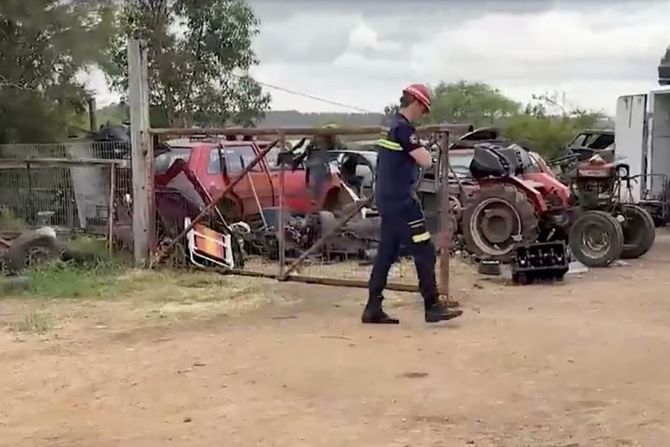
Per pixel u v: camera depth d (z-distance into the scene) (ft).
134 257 37.42
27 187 40.19
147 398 19.76
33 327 27.12
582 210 41.81
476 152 41.11
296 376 21.24
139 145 37.22
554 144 99.35
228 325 27.40
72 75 54.54
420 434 17.10
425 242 26.71
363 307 29.84
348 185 41.55
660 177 60.03
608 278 36.78
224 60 83.25
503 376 20.93
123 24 63.67
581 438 16.74
